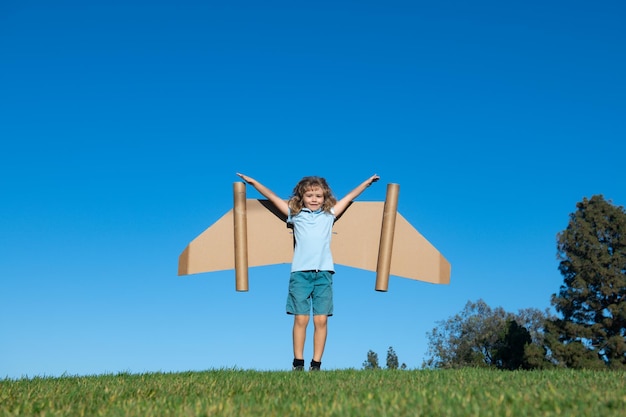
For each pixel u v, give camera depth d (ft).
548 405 13.39
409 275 25.36
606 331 88.84
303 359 23.67
